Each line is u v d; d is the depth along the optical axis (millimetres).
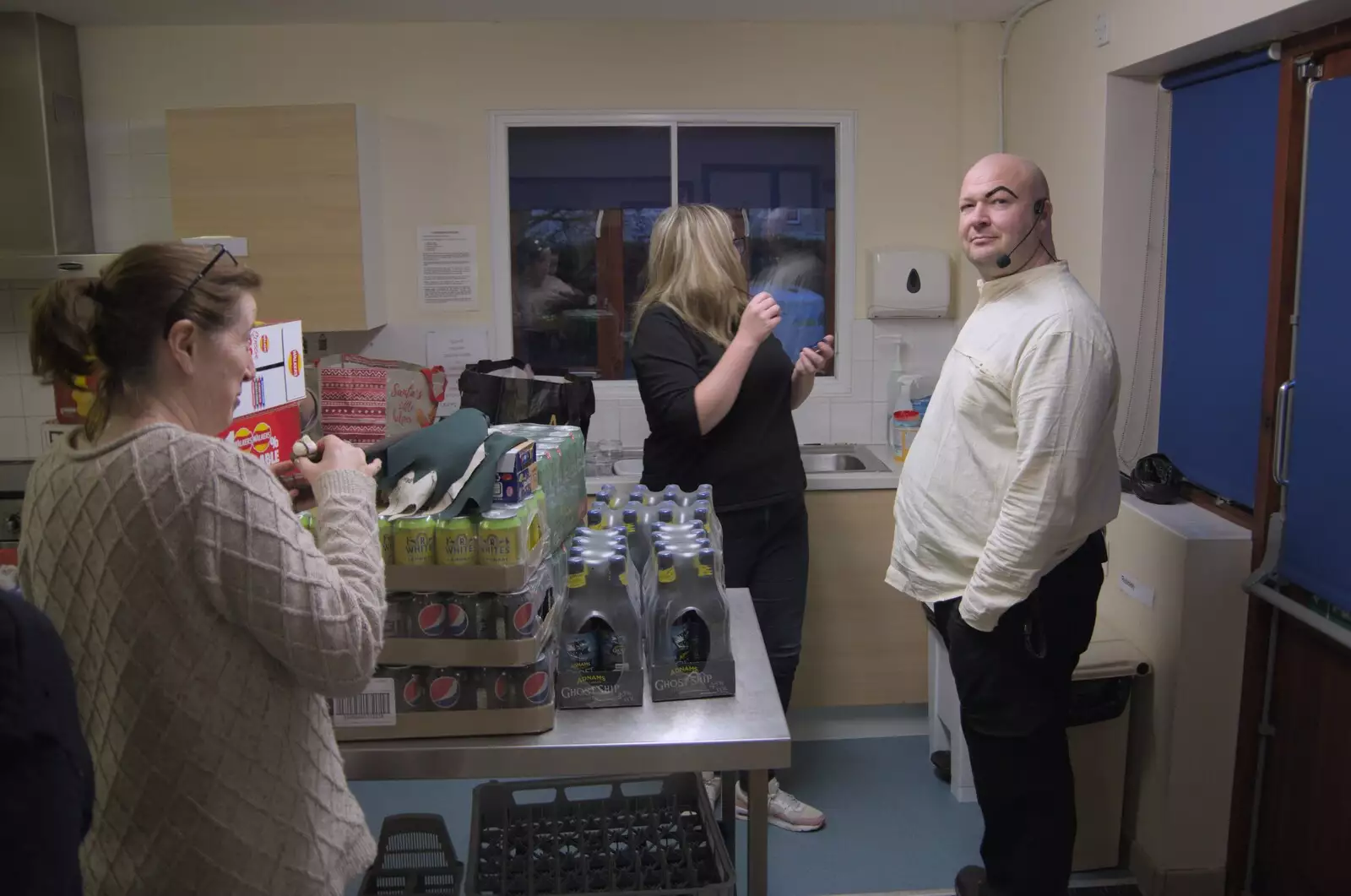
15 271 3281
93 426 1243
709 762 1620
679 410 2545
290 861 1307
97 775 1260
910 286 3643
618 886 1928
